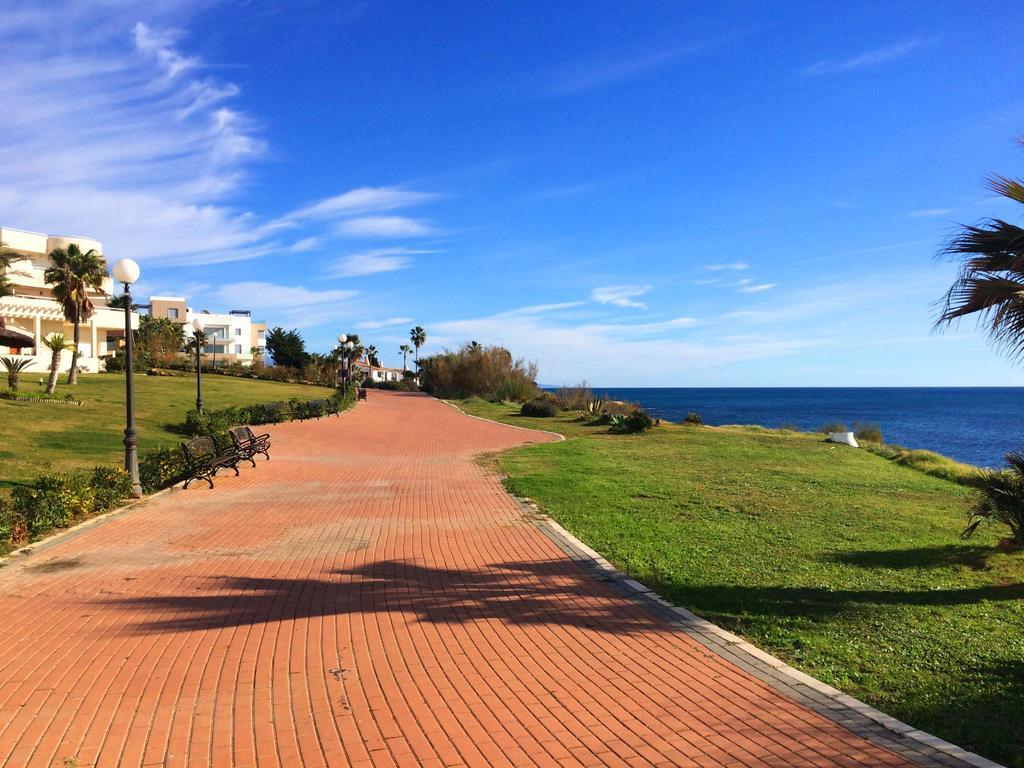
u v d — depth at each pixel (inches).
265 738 148.6
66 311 1323.8
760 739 147.3
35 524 337.1
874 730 151.3
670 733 150.4
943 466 686.5
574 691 172.2
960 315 258.1
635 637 210.1
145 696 169.2
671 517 398.6
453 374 2351.1
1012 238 245.3
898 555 315.6
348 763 138.6
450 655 196.2
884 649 201.0
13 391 986.1
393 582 271.9
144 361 2091.5
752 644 205.6
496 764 138.0
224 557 312.0
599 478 547.2
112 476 437.7
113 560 304.5
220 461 545.0
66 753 141.7
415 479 558.6
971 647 202.7
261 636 211.5
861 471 645.3
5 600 247.4
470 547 331.0
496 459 690.8
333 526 380.5
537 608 238.7
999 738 147.1
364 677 181.0
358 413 1369.3
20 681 177.6
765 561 302.7
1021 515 315.3
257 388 1732.3
